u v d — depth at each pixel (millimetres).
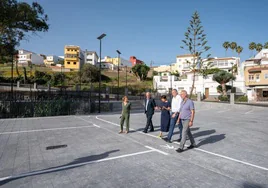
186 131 5738
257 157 5266
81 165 4766
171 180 3891
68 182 3861
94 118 13609
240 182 3787
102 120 12570
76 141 7070
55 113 15312
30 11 15617
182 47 38344
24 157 5387
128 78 67688
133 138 7512
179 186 3641
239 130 9172
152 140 7191
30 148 6223
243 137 7695
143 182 3820
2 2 13836
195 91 46438
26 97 15602
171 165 4699
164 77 51594
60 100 15773
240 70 46906
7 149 6141
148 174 4188
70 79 55469
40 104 14742
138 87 51469
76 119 13023
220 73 39094
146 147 6273
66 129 9375
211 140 7195
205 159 5109
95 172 4328
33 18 15703
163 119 7398
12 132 8656
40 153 5730
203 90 45531
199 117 14438
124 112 8445
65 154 5617
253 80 38875
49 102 15172
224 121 12234
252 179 3922
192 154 5531
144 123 11430
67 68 72312
